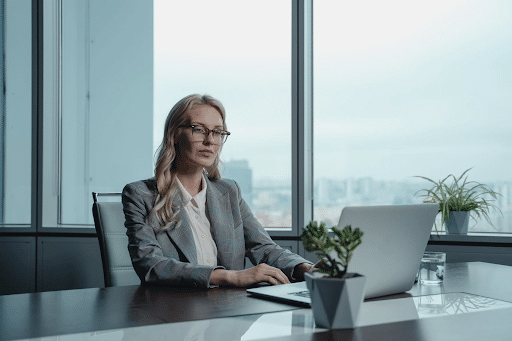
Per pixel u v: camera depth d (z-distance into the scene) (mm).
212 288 1287
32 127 3086
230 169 3096
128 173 3182
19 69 3174
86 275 3037
